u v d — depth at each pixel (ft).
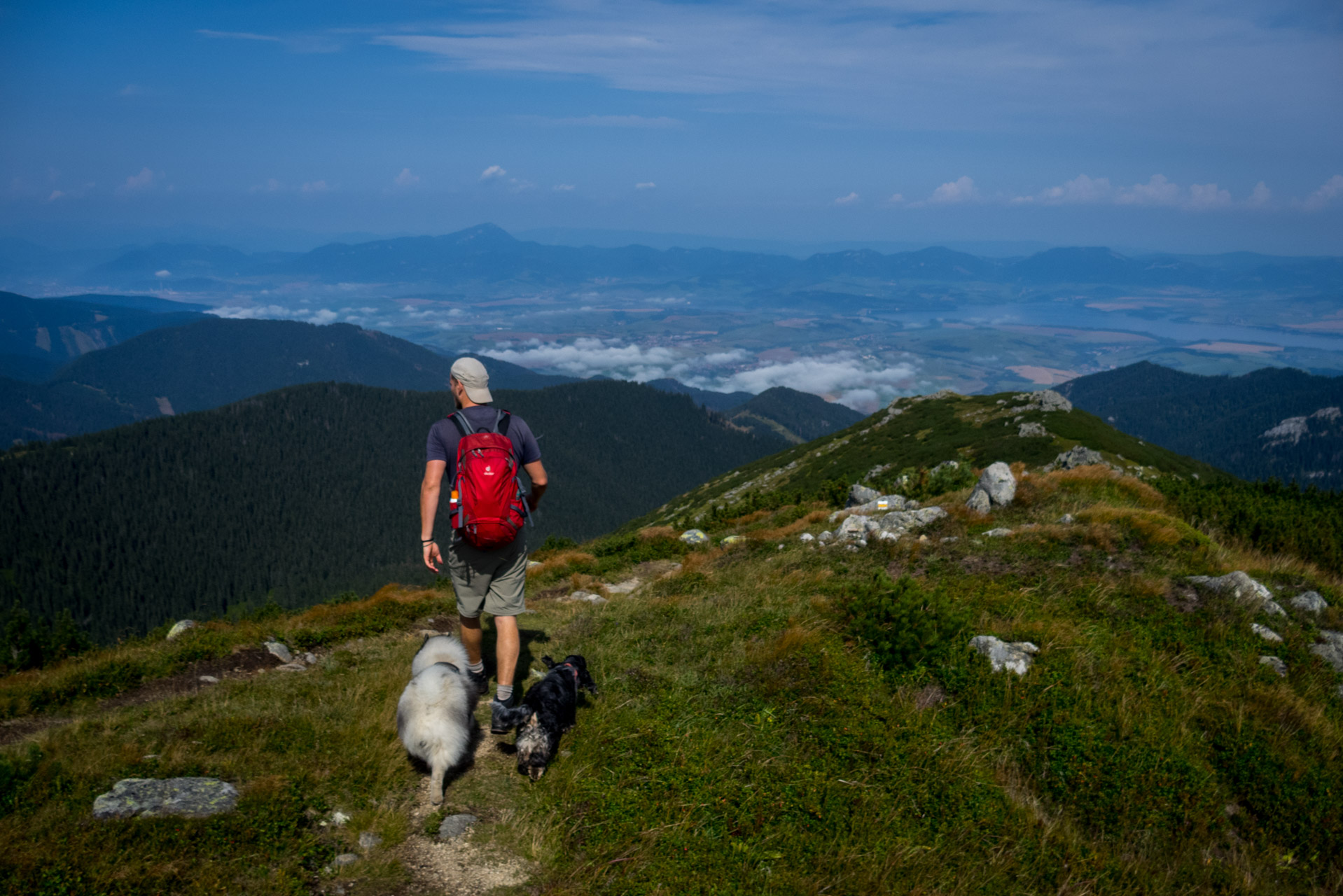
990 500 38.68
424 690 15.66
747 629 24.25
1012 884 14.29
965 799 16.28
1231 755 18.85
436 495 17.19
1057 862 15.07
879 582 24.35
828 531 39.75
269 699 20.38
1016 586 27.25
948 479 50.62
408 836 14.10
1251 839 17.04
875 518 37.91
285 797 14.42
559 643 25.02
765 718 18.53
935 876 13.99
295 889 12.09
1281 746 19.16
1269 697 20.76
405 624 32.35
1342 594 26.89
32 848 12.10
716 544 52.21
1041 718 19.16
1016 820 15.89
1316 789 17.85
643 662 22.53
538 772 15.89
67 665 28.55
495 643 24.95
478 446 16.66
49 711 22.52
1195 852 16.15
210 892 11.81
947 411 288.92
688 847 14.08
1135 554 29.99
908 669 21.09
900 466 233.14
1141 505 39.17
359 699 20.36
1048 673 20.88
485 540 16.53
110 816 13.23
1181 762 18.16
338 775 15.76
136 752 15.84
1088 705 19.71
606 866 13.43
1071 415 241.14
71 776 14.52
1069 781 17.61
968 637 22.44
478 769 16.60
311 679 22.82
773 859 13.98
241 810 13.85
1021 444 216.13
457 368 17.67
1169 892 14.88
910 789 16.38
